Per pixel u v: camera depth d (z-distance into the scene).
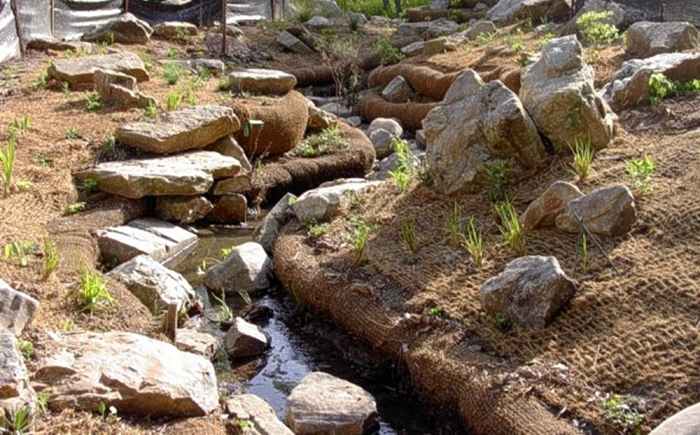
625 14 14.09
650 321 6.73
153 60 14.01
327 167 11.05
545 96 8.60
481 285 7.46
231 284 8.52
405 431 6.75
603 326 6.79
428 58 14.72
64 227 8.61
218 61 14.12
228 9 18.33
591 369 6.48
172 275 8.02
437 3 20.33
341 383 6.89
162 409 6.09
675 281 6.98
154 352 6.45
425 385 6.91
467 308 7.23
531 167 8.61
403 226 8.29
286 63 16.03
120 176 9.32
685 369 6.33
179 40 15.62
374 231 8.53
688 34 11.77
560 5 16.12
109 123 10.55
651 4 14.41
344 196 9.09
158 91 11.82
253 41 16.84
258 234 9.30
